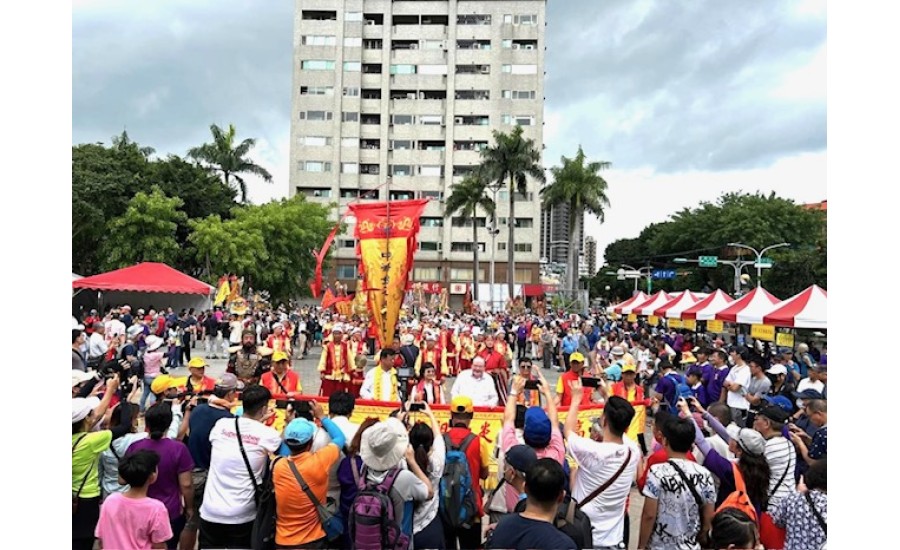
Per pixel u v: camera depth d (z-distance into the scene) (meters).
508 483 4.97
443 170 75.69
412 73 76.12
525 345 29.14
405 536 4.58
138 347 16.89
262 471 5.07
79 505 5.18
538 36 75.44
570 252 57.53
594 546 4.87
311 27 76.00
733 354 11.81
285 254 49.31
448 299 73.88
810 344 18.47
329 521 4.91
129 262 37.22
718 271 53.66
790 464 5.47
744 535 4.07
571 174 56.16
